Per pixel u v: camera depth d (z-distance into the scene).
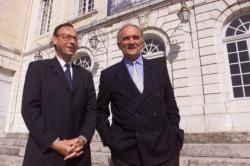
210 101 8.09
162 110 2.47
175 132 2.48
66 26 2.70
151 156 2.24
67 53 2.60
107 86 2.65
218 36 8.64
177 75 8.96
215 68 8.27
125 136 2.36
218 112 7.86
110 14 12.12
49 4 16.45
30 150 2.20
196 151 4.49
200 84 8.44
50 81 2.42
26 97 2.29
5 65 14.30
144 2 10.59
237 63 8.27
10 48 14.73
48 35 14.95
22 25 16.02
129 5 11.34
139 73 2.64
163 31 9.91
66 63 2.65
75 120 2.42
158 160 2.23
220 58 8.41
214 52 8.43
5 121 14.05
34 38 15.77
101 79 2.76
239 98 7.89
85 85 2.63
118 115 2.49
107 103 2.73
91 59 12.04
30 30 16.27
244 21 8.54
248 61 8.09
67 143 2.16
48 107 2.32
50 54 13.91
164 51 9.95
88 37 12.47
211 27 8.70
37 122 2.18
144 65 2.67
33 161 2.14
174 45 9.37
